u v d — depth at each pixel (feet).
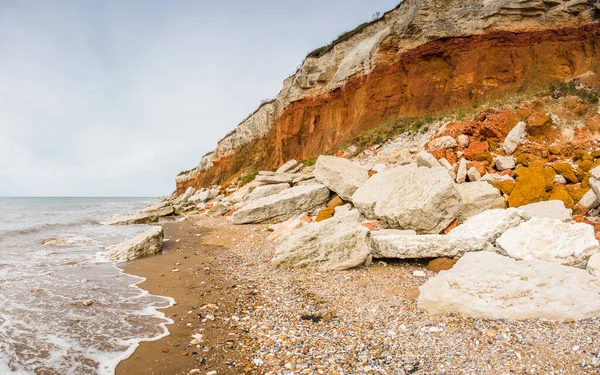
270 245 40.96
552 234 25.49
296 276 28.66
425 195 34.81
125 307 22.94
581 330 16.33
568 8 66.69
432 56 77.66
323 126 105.19
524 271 20.75
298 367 15.43
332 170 52.21
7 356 16.25
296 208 53.62
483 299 19.02
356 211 42.47
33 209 141.69
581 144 48.32
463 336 17.07
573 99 55.31
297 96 115.14
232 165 159.12
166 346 17.61
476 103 66.49
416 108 77.10
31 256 38.60
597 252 22.89
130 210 134.82
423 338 17.33
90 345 17.66
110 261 36.14
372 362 15.56
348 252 29.94
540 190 37.55
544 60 66.13
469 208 36.91
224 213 73.87
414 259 30.94
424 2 80.02
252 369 15.48
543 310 17.75
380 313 20.62
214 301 23.98
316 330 18.93
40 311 21.94
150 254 39.04
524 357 14.99
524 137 50.80
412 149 60.18
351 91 96.12
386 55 86.79
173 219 79.87
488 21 71.31
